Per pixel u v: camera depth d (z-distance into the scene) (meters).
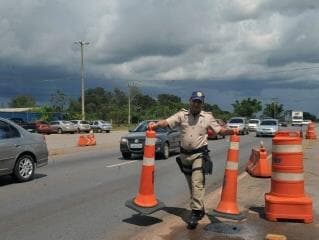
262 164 13.66
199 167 7.68
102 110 118.19
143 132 21.12
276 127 44.00
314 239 6.90
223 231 7.34
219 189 11.53
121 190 11.77
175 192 11.60
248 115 127.31
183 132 7.76
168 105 106.94
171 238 7.07
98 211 9.27
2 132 12.80
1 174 12.54
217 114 98.50
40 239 7.34
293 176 7.86
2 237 7.45
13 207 9.66
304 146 25.58
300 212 7.79
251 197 10.09
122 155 21.47
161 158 20.44
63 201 10.31
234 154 7.98
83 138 30.47
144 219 8.54
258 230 7.38
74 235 7.56
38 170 16.08
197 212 7.67
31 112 84.31
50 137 47.25
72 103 120.38
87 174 14.96
